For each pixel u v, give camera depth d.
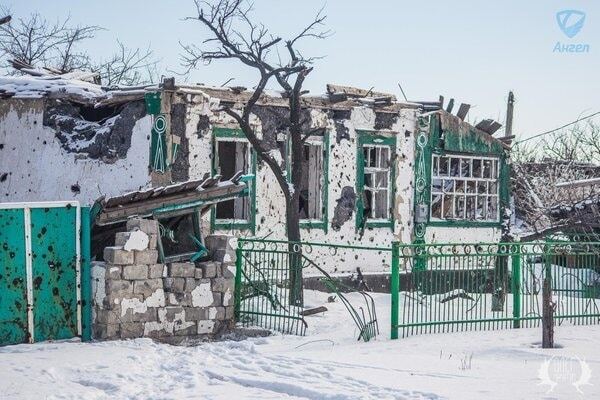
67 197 20.00
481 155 24.25
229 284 15.45
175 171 18.78
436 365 11.95
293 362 12.05
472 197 24.17
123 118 19.30
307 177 22.33
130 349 13.13
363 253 21.91
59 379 11.04
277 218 20.44
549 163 38.31
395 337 14.50
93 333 14.28
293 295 16.72
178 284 14.83
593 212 26.47
